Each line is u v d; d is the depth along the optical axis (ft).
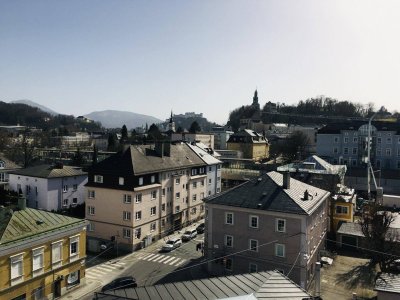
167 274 149.89
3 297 102.32
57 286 122.93
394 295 99.50
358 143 382.83
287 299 62.85
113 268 156.66
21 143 424.87
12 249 104.22
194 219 234.17
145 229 185.47
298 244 131.23
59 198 233.76
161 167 197.67
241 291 63.46
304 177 214.69
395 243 145.07
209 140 515.09
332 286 136.46
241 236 142.92
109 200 181.37
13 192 239.30
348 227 183.42
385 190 303.27
